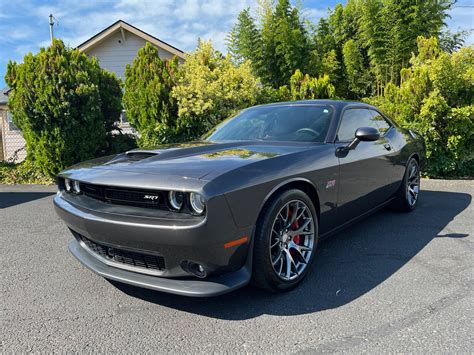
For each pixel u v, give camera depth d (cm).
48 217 496
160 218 205
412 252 323
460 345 190
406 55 1591
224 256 210
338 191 296
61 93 740
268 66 1827
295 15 1852
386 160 374
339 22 2188
